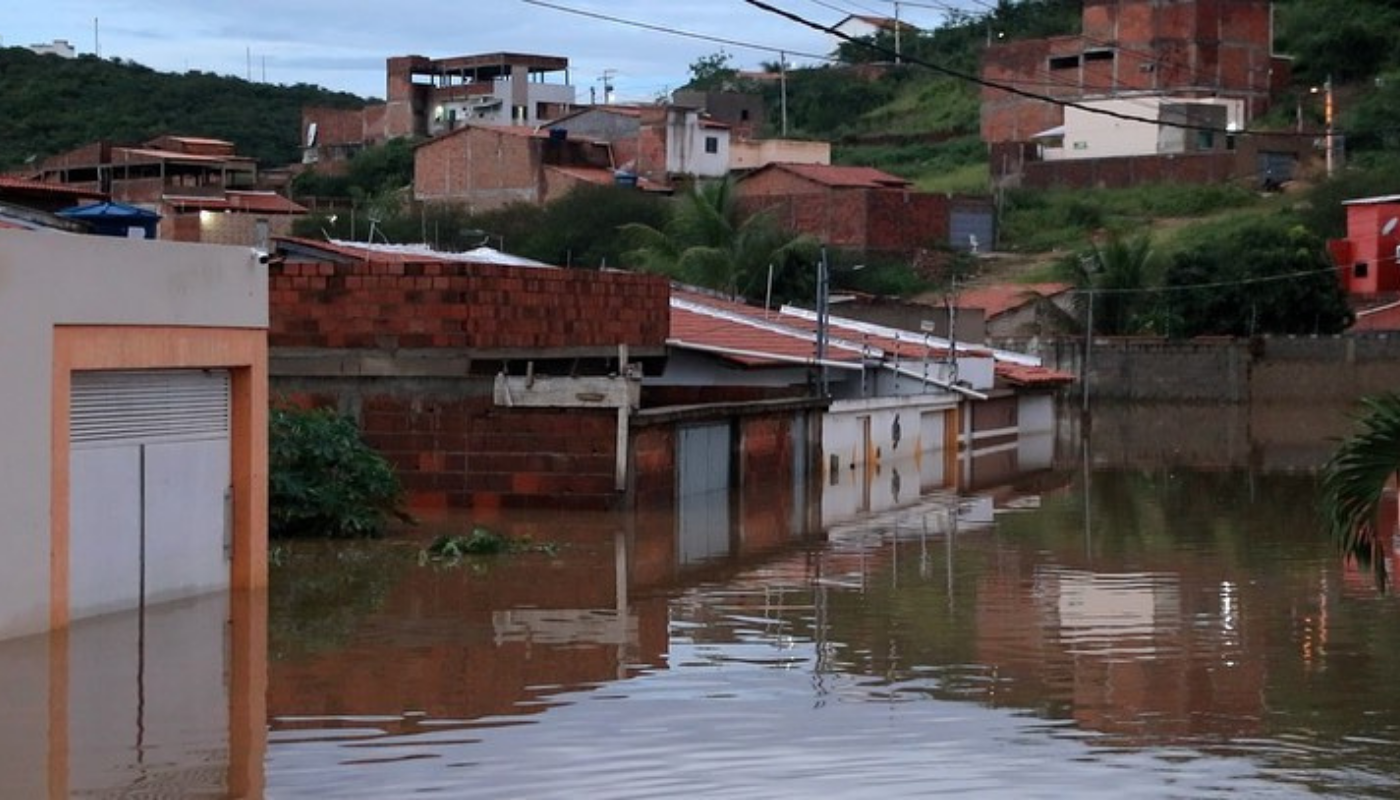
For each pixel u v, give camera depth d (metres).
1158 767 11.53
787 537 25.98
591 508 28.27
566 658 15.48
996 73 92.44
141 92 95.88
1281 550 24.42
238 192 70.19
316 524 24.52
